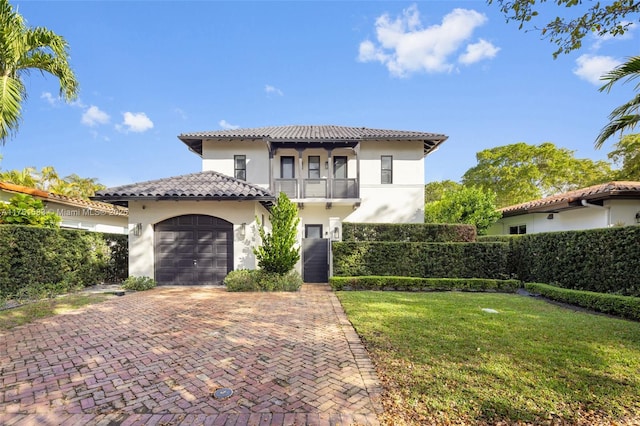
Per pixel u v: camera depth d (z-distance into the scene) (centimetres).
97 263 1293
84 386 399
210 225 1252
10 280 897
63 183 2492
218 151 1738
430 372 420
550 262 1101
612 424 306
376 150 1777
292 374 427
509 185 2595
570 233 1016
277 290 1134
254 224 1255
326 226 1742
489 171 2733
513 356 475
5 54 922
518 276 1288
